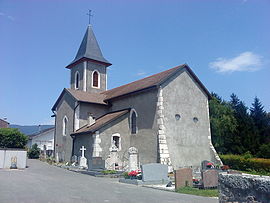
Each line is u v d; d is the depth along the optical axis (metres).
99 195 9.91
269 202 4.97
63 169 20.89
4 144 31.58
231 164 25.27
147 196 10.22
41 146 47.59
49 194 9.70
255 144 32.00
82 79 32.72
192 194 11.10
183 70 22.11
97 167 19.20
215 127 30.47
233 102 37.91
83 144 22.84
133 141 22.00
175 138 20.11
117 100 25.36
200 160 21.16
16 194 9.51
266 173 21.56
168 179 14.84
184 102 21.47
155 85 19.91
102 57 34.62
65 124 27.36
